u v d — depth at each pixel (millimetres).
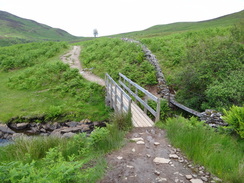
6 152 5098
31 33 140625
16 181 2301
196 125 5586
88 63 20000
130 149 4621
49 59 22375
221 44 11102
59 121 10367
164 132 5801
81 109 11289
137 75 13883
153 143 4965
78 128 9906
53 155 3928
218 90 7742
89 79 15625
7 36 99688
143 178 3359
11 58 21469
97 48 24094
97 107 11656
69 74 15641
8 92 14281
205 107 8320
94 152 4449
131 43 20453
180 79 10609
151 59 15375
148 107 7480
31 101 12516
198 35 20016
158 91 11891
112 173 3514
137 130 6066
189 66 10266
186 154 4211
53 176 2510
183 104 9812
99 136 4820
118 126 6012
